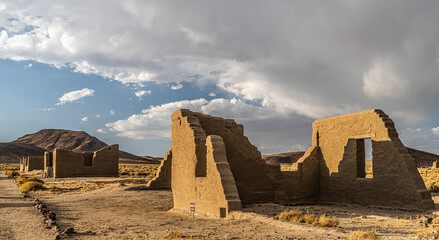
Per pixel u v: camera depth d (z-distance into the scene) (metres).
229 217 13.40
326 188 20.45
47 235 10.35
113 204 20.36
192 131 16.45
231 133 18.34
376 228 10.43
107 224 12.54
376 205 17.17
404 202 15.89
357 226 10.82
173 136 19.09
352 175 18.73
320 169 21.03
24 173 62.53
